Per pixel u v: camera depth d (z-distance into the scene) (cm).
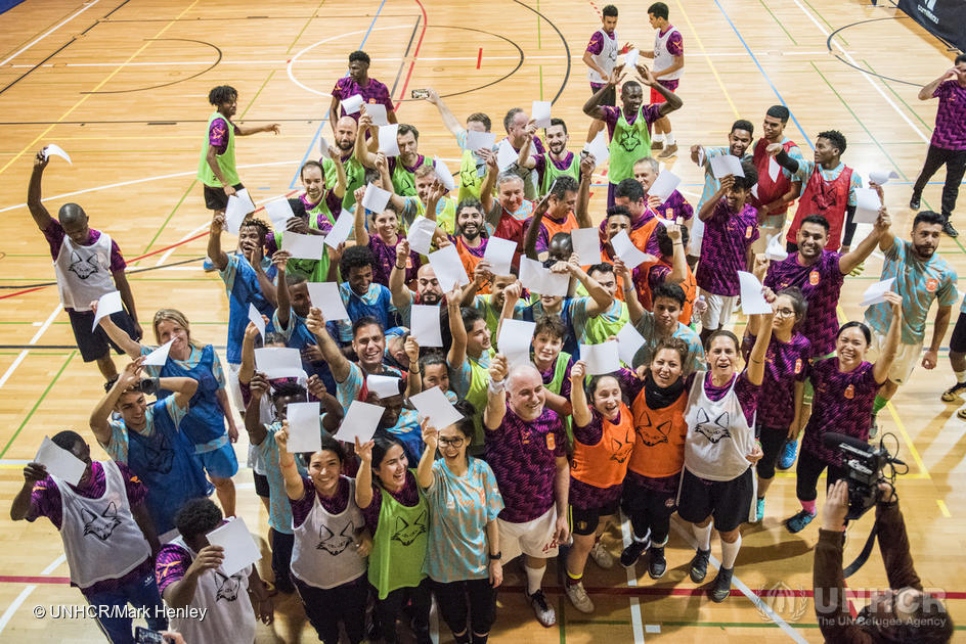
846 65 1484
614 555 604
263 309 675
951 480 654
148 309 898
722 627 541
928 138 1213
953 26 1533
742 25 1702
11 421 740
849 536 605
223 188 1016
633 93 922
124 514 484
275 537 538
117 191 1159
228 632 455
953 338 716
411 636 534
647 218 700
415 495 479
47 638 541
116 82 1530
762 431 585
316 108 1394
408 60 1579
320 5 1939
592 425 505
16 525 632
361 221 709
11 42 1755
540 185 873
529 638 537
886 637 350
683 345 507
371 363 544
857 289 904
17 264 992
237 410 749
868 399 552
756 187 845
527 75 1489
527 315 594
